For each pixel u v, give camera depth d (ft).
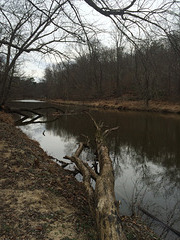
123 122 60.03
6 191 11.75
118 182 20.75
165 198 17.44
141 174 23.21
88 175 16.96
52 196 12.50
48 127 53.16
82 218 10.94
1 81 40.86
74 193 14.35
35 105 104.83
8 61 36.68
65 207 11.68
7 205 10.34
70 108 62.03
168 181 21.22
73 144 35.42
